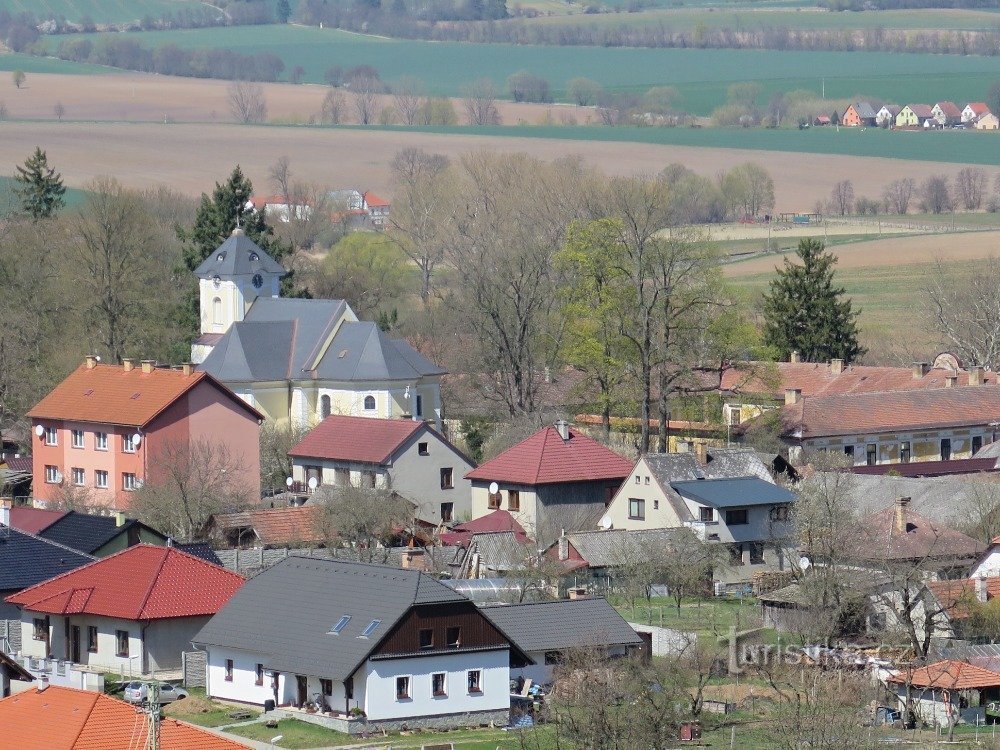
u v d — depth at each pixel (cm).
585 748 19712
